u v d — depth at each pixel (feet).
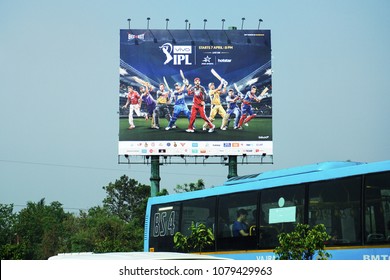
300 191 56.39
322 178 54.54
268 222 59.06
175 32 165.48
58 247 307.78
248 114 163.43
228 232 63.16
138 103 163.22
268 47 165.27
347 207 51.85
